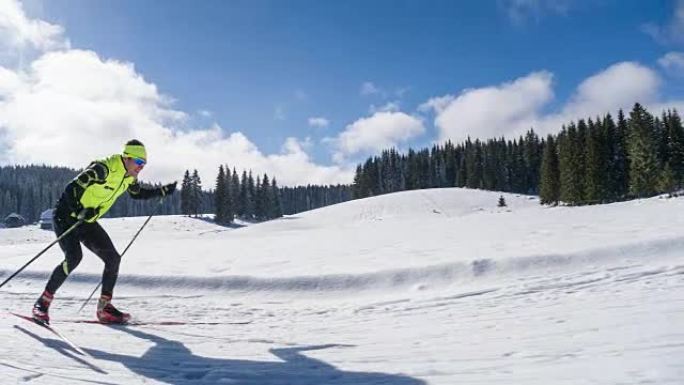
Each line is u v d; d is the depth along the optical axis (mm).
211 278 8047
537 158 83625
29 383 2982
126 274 8422
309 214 56938
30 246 14508
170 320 5738
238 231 45312
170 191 5719
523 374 2844
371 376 3098
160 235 42500
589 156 50062
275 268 8672
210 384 3037
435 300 6176
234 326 5273
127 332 4781
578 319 4352
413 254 9258
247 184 83312
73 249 4906
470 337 4090
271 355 3803
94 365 3467
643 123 48438
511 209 58531
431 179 96812
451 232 13000
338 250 10742
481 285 6809
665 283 5848
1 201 103938
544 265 7371
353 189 97875
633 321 3990
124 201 102062
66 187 4891
